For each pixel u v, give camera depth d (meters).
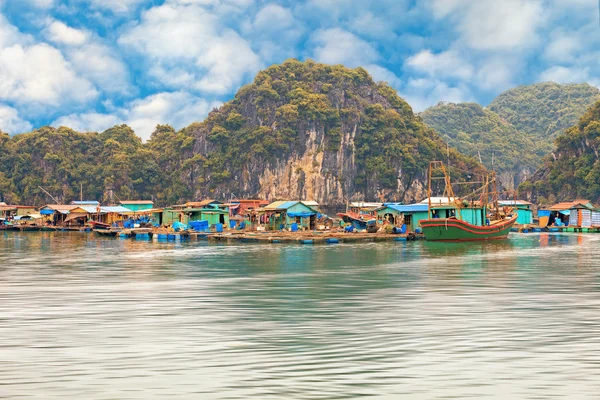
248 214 129.75
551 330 28.88
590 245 87.44
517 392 20.53
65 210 152.25
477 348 25.72
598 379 21.70
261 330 29.20
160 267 56.78
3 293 40.69
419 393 20.52
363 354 24.91
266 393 20.58
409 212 108.31
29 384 21.48
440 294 39.72
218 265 58.31
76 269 55.31
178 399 20.12
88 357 24.66
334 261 61.69
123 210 149.75
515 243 91.69
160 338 27.69
